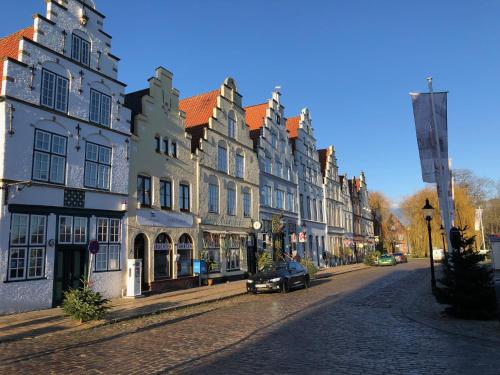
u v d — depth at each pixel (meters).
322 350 8.62
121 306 16.03
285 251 35.69
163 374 7.10
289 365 7.48
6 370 7.66
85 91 18.06
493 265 30.88
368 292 19.92
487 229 75.62
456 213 55.56
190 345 9.36
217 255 26.25
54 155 16.42
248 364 7.60
